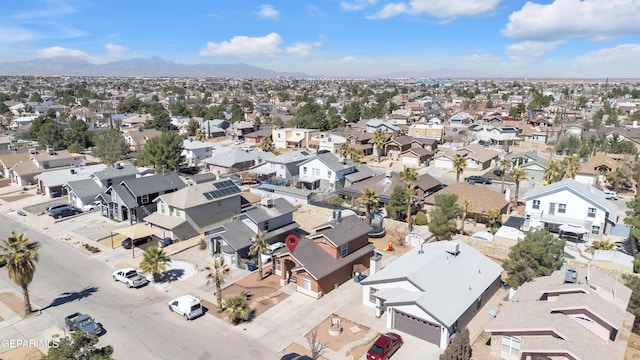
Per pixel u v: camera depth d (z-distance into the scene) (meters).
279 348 30.00
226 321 33.44
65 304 36.06
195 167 91.81
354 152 90.50
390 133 119.69
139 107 181.88
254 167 82.81
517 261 36.16
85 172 73.38
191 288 38.94
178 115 168.50
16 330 32.22
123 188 56.47
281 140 117.31
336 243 39.00
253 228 46.97
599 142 100.94
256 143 121.75
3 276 41.47
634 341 29.53
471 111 181.12
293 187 69.38
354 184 67.94
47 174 70.56
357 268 40.75
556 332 25.53
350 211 55.59
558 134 114.75
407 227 52.78
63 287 39.16
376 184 65.44
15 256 32.62
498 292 37.88
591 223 49.28
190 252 47.16
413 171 58.28
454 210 48.97
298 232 51.00
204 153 96.50
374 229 52.31
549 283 31.61
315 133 116.06
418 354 29.19
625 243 49.03
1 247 33.47
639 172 67.94
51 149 83.75
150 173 74.75
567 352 24.19
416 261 35.72
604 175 75.31
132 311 34.97
